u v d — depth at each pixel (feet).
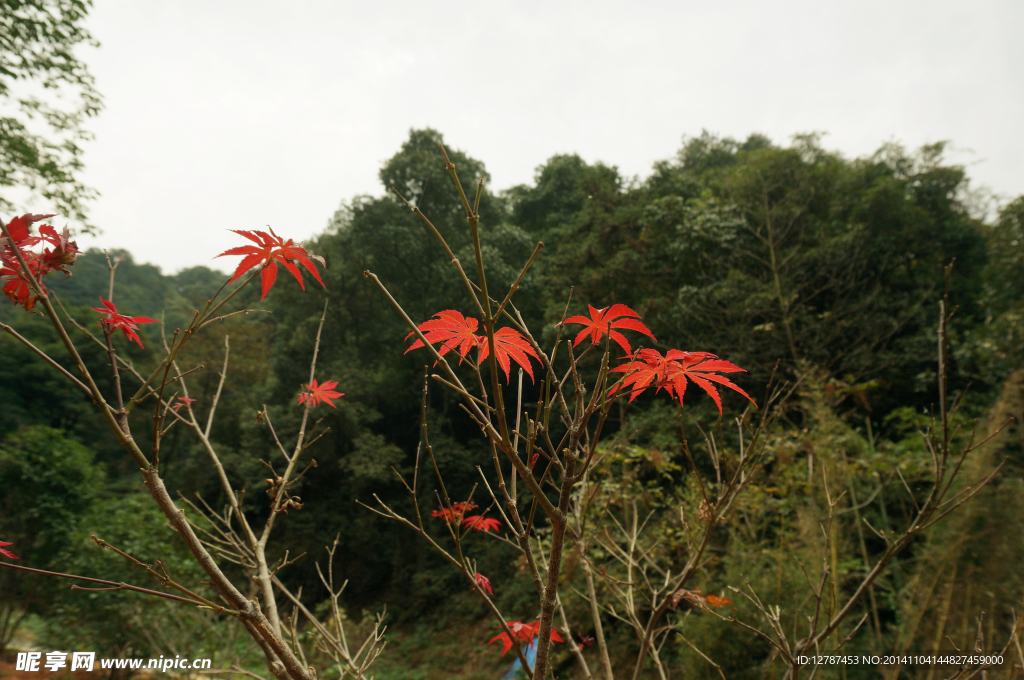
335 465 44.50
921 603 11.34
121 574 18.74
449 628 33.30
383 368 48.21
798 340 27.20
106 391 42.78
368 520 41.04
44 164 18.49
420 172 42.80
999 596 10.32
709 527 4.66
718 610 12.48
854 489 16.28
